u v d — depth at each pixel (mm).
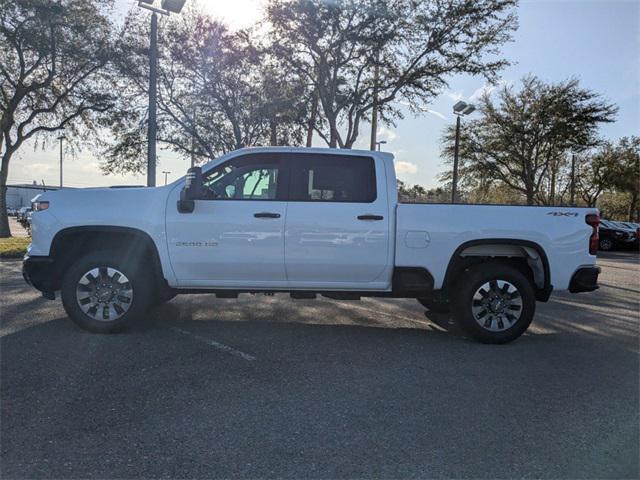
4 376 4410
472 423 3752
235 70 18234
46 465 3023
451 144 32656
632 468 3176
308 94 16797
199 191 5621
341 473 3021
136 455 3162
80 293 5789
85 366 4723
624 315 8031
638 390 4520
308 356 5262
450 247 5879
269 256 5816
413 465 3139
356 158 5996
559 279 5984
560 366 5184
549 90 29391
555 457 3289
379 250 5863
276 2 14602
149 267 5949
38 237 5859
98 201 5879
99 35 19000
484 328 5910
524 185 32812
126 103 19828
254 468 3051
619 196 52969
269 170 5969
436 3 14875
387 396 4223
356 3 14281
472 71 15758
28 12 17453
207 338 5812
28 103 20578
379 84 16109
